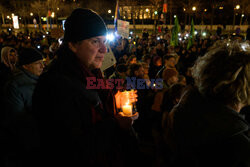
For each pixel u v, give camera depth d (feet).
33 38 57.67
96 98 3.60
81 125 3.23
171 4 80.59
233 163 2.45
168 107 7.29
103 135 3.30
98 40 3.48
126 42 26.66
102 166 3.37
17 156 6.64
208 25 97.14
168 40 39.99
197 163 2.77
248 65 2.63
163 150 3.99
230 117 2.59
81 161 3.03
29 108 7.46
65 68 3.37
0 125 7.11
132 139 4.31
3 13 104.42
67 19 3.51
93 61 3.68
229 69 2.66
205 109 2.72
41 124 3.17
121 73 11.33
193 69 3.16
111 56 5.66
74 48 3.46
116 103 4.63
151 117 8.41
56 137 3.05
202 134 2.65
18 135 7.02
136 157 4.46
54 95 3.05
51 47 12.82
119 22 13.69
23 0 103.19
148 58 17.16
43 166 3.37
